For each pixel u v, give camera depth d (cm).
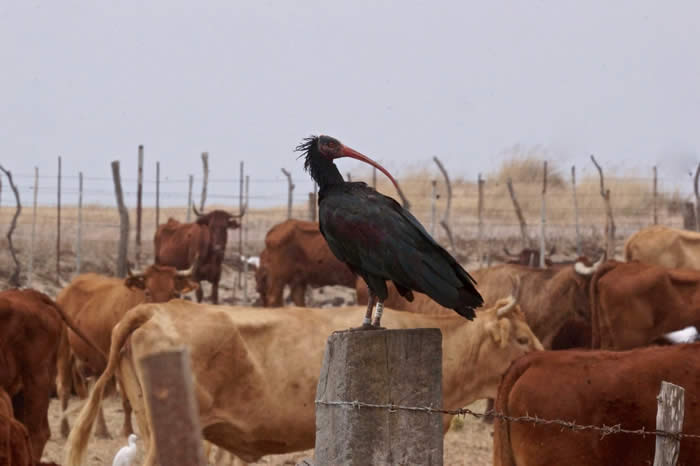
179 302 3144
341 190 2055
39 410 3591
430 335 1809
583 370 2325
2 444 2381
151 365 880
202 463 881
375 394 1783
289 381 3100
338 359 1797
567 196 12494
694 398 2223
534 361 2389
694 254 6338
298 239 7406
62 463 3784
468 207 12331
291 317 3161
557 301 5288
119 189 7700
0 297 3553
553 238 10575
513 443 2383
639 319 4728
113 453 4062
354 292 9069
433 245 1939
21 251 9494
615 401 2269
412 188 13075
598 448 2277
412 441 1781
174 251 8119
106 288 5075
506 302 3378
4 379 3481
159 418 877
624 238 10606
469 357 3331
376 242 1938
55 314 3681
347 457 1769
